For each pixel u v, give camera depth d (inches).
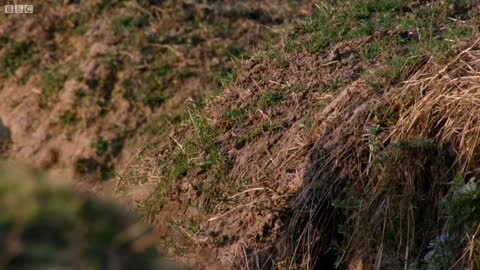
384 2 736.3
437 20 694.5
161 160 676.7
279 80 687.7
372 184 538.0
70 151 718.5
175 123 716.7
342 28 716.0
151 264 273.7
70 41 791.1
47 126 737.0
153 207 640.4
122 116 730.8
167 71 755.4
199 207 620.1
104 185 691.4
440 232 510.3
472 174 507.5
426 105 537.0
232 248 582.6
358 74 653.9
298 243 560.1
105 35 787.4
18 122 743.7
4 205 263.1
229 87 713.0
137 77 753.0
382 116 563.8
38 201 267.1
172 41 780.0
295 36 738.2
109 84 751.7
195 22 797.2
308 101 650.8
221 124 673.6
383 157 532.4
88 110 735.1
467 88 533.6
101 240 265.0
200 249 591.5
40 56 781.3
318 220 561.9
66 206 268.1
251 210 591.8
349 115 583.5
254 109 670.5
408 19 702.5
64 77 759.7
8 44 789.2
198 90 740.0
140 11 804.6
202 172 644.1
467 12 706.2
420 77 568.1
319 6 779.4
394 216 520.7
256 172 620.4
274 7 807.1
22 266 248.7
